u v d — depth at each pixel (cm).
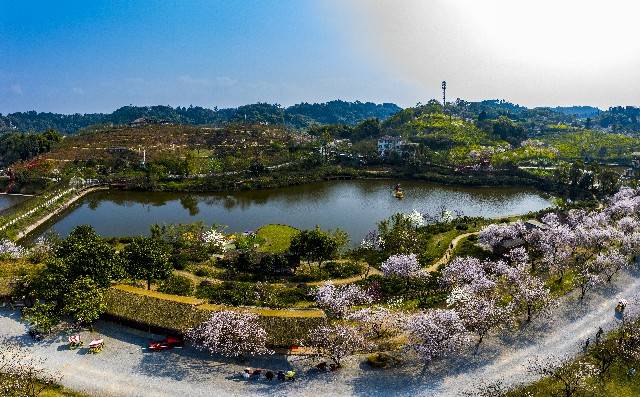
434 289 8438
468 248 10400
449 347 6219
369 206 15562
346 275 9181
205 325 6512
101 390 5800
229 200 16425
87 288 7175
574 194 17175
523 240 10088
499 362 6331
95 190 17425
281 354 6512
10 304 7756
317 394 5759
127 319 7012
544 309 7550
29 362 6297
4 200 17525
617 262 8738
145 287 8194
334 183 19325
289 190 18038
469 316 6675
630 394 5691
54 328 7119
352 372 6175
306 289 8381
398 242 10075
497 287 8031
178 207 15475
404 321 6831
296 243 9512
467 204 15950
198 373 6144
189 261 9738
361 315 6862
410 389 5834
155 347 6588
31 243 12025
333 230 12862
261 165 19688
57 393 5712
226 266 9525
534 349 6612
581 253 9794
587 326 7194
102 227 13300
